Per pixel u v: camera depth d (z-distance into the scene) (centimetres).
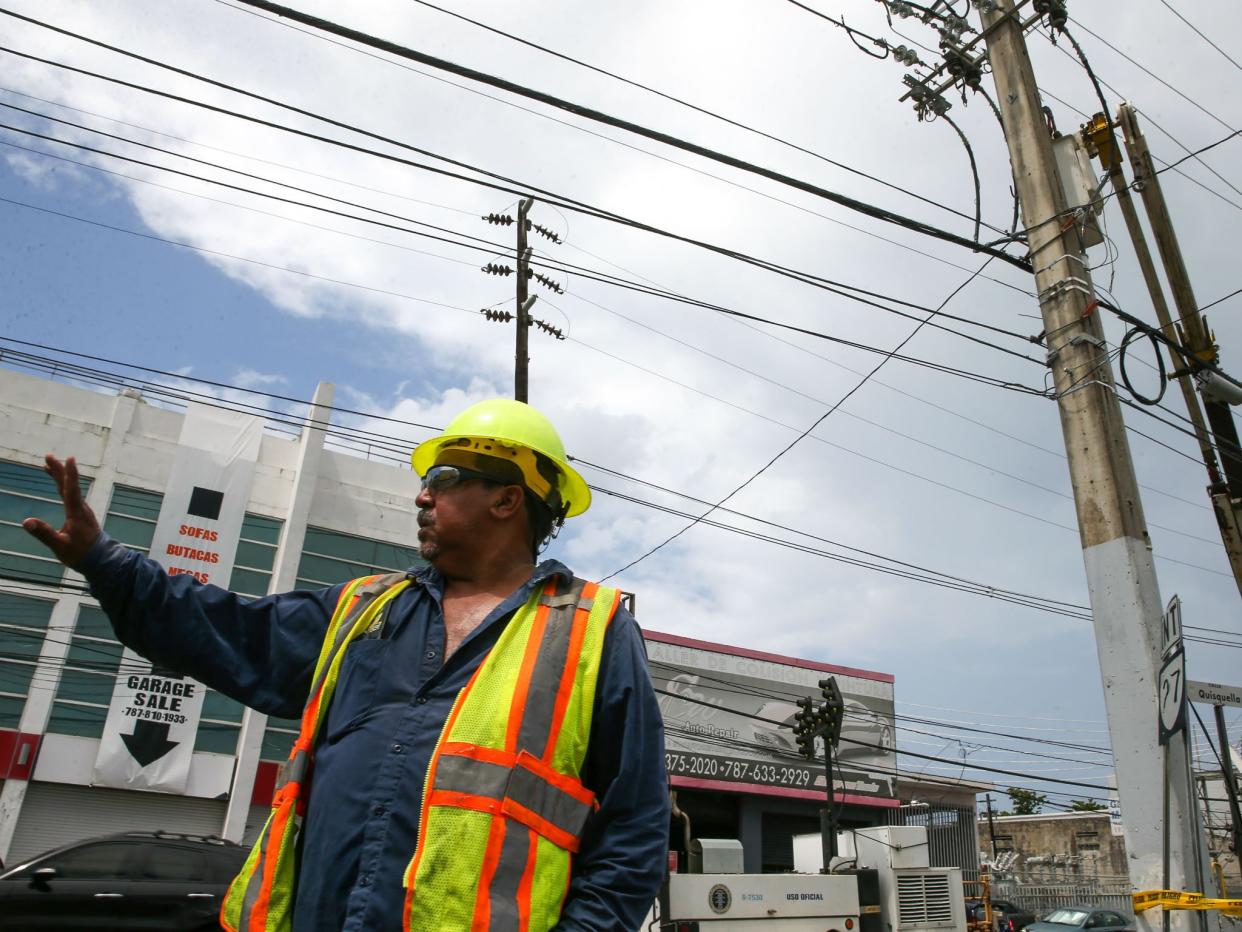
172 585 192
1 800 1816
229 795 2009
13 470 1997
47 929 862
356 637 199
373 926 160
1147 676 680
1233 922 683
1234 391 1012
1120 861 3578
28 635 1928
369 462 2364
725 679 2759
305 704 205
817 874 1141
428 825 166
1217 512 1052
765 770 2725
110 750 1922
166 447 2145
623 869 176
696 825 2720
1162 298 1031
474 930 157
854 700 2950
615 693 191
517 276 1712
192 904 912
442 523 214
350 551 2281
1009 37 904
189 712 2009
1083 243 851
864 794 2842
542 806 174
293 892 175
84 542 183
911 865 1198
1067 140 882
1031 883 3195
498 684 184
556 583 208
